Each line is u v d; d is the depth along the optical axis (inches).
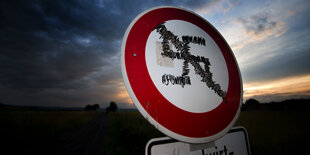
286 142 248.7
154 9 30.4
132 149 260.7
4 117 739.4
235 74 36.3
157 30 28.1
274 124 470.6
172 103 24.1
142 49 25.1
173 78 25.9
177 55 28.2
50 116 909.8
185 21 33.1
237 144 32.4
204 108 27.3
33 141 347.9
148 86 23.1
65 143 347.9
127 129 469.1
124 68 22.5
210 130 26.5
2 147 285.4
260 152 207.9
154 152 22.5
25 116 822.5
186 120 24.3
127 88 21.5
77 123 771.4
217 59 34.2
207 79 30.1
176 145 24.5
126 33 25.1
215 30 39.0
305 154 196.4
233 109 32.1
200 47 32.6
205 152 27.4
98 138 404.5
